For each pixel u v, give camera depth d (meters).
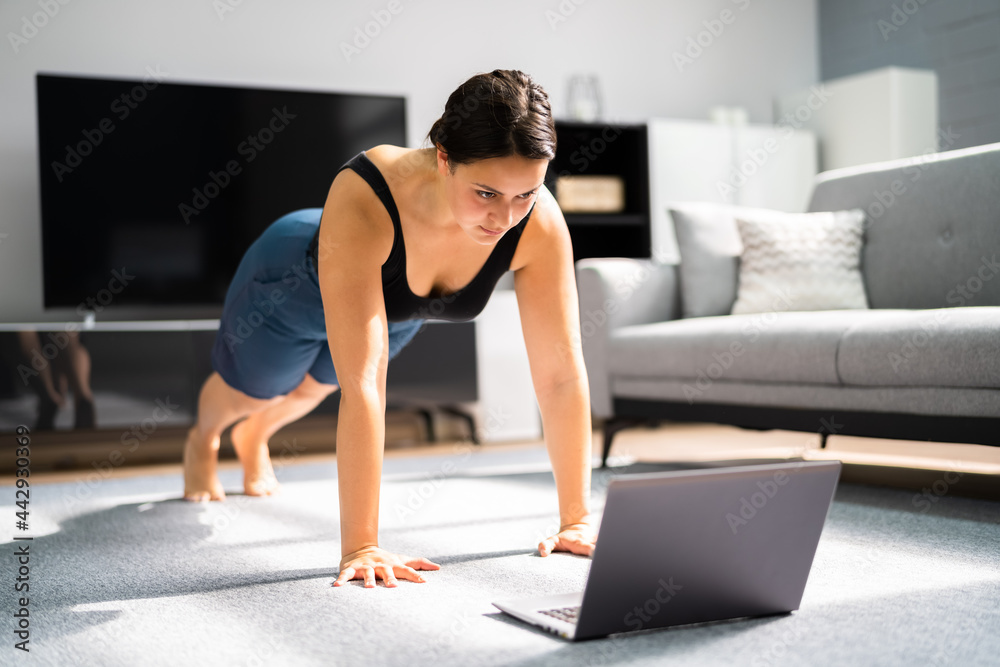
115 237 3.84
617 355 2.98
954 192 2.67
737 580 1.16
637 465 3.02
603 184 4.61
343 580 1.40
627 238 4.68
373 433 1.44
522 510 2.12
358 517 1.45
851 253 2.92
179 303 3.94
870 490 2.34
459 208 1.29
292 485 2.72
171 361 3.62
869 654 1.04
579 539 1.58
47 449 3.85
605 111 4.90
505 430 4.14
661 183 4.59
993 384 1.92
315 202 4.12
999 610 1.21
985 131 4.55
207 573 1.56
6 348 3.43
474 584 1.39
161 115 3.90
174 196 3.92
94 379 3.52
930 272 2.71
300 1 4.30
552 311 1.58
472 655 1.06
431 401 3.96
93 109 3.80
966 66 4.63
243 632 1.19
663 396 2.83
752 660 1.02
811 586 1.36
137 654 1.12
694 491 1.08
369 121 4.19
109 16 4.00
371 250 1.45
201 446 2.41
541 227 1.55
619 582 1.08
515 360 4.16
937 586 1.34
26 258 3.88
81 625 1.26
